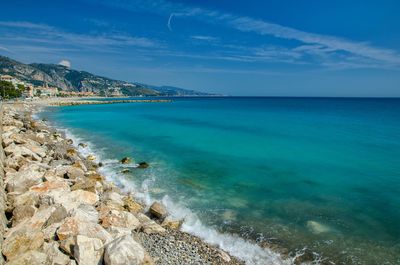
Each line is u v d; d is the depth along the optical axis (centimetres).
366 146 3291
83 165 2167
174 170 2323
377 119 6556
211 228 1347
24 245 914
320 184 1972
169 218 1424
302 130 4669
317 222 1416
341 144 3416
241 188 1900
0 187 1346
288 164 2498
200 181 2045
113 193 1570
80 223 1035
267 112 9200
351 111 9556
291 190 1861
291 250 1176
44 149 2583
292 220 1437
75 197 1409
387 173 2212
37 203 1286
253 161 2614
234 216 1478
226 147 3278
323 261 1102
